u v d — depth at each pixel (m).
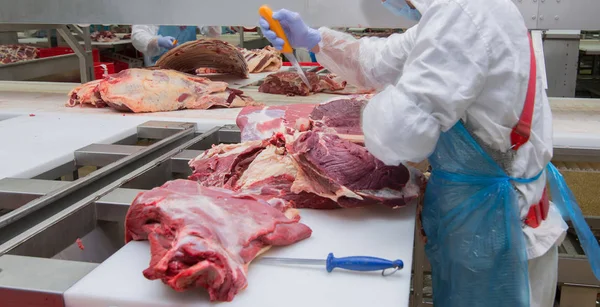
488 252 1.47
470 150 1.44
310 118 2.05
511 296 1.48
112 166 1.85
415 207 1.60
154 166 1.88
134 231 1.33
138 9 2.81
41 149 2.15
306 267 1.23
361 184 1.52
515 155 1.45
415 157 1.37
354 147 1.60
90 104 3.05
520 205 1.47
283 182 1.60
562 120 2.57
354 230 1.44
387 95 1.35
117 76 2.94
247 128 2.14
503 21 1.32
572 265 2.21
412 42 1.64
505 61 1.32
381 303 1.09
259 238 1.25
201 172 1.77
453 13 1.28
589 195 2.64
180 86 2.92
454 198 1.49
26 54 4.98
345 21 2.62
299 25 1.80
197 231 1.11
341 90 3.46
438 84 1.27
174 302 1.09
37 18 2.93
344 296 1.12
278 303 1.09
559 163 2.63
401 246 1.34
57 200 1.61
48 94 3.43
